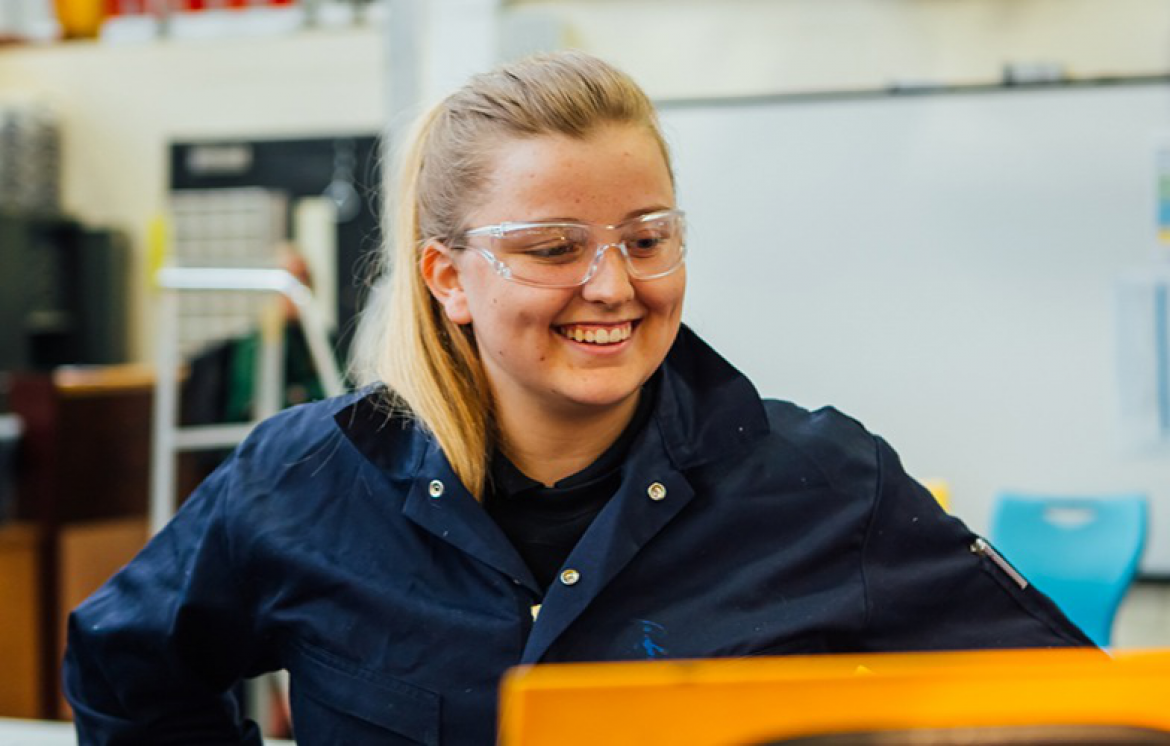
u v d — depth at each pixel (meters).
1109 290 3.97
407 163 1.23
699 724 0.67
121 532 4.09
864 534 1.17
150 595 1.28
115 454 4.08
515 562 1.15
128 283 5.31
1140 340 3.95
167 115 5.29
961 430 4.06
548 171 1.06
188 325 5.07
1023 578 1.19
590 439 1.17
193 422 3.52
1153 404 3.94
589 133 1.07
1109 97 3.95
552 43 4.29
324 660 1.19
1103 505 3.26
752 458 1.18
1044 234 4.00
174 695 1.30
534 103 1.08
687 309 4.22
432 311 1.22
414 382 1.20
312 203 5.16
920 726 0.67
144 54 5.30
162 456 3.29
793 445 1.19
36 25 5.45
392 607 1.17
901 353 4.09
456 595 1.16
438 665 1.15
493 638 1.14
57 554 3.92
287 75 5.18
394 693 1.15
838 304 4.12
